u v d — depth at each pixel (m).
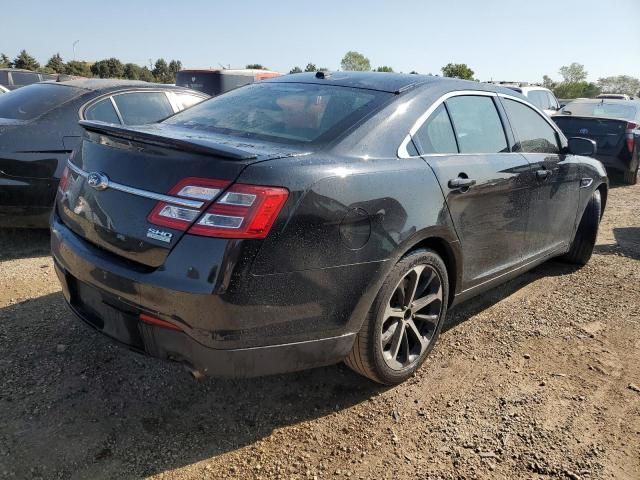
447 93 3.15
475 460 2.37
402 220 2.55
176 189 2.13
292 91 3.14
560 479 2.26
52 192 4.70
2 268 4.29
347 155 2.50
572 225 4.39
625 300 4.14
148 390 2.78
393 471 2.30
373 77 3.22
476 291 3.36
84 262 2.39
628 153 9.35
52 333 3.25
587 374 3.06
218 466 2.30
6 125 4.58
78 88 5.20
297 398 2.79
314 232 2.22
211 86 16.81
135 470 2.25
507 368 3.11
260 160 2.16
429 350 3.03
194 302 2.07
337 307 2.36
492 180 3.16
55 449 2.33
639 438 2.53
